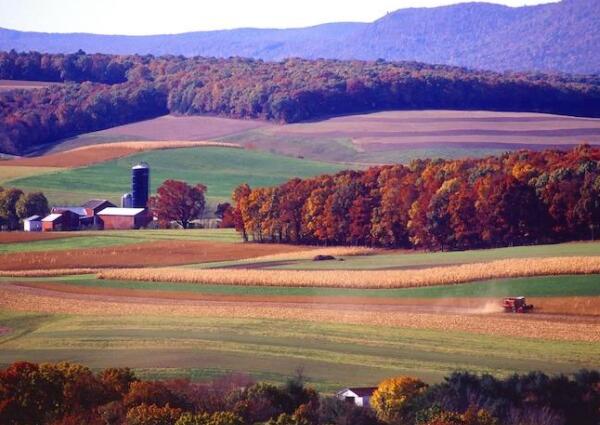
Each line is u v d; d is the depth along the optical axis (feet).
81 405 438.40
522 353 529.04
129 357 556.92
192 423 397.19
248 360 538.88
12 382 441.27
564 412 424.05
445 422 396.57
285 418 405.39
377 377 492.95
